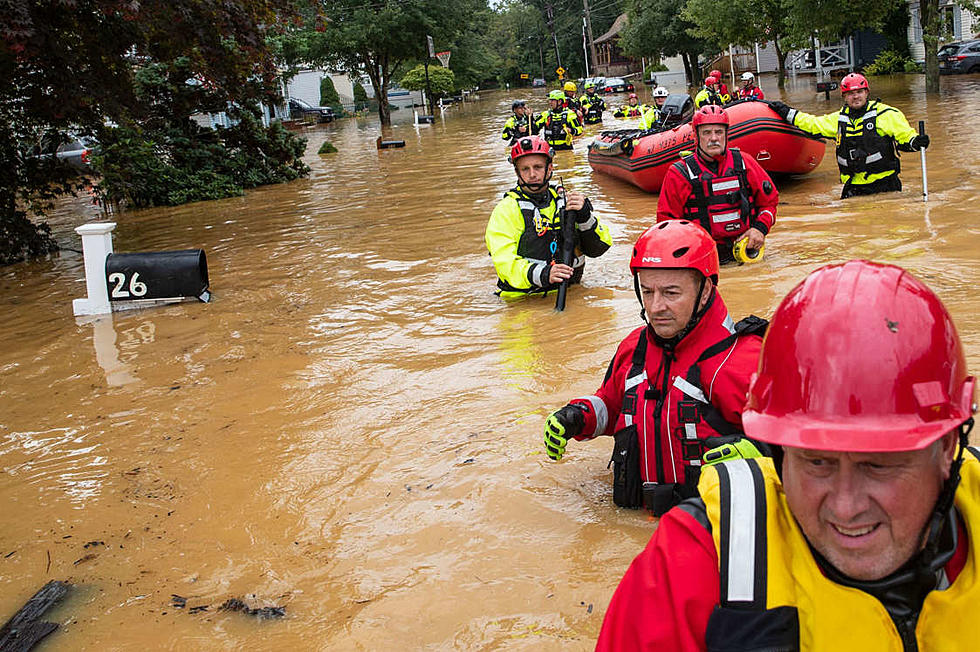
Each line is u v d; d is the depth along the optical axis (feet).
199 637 11.35
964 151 46.98
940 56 113.70
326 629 11.21
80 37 43.37
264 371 22.00
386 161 81.56
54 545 14.25
